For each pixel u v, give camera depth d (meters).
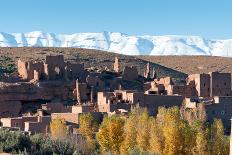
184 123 170.25
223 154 161.75
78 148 117.81
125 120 178.50
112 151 165.75
